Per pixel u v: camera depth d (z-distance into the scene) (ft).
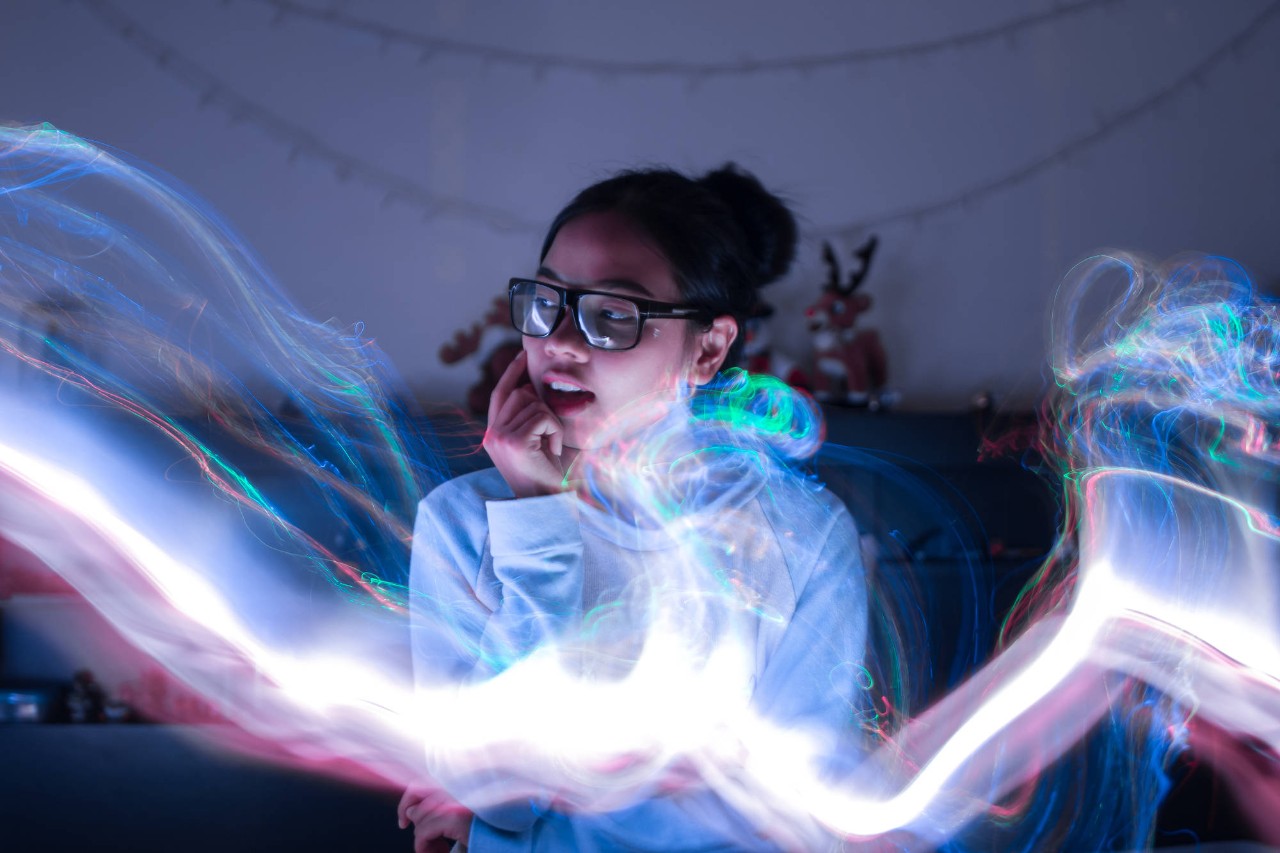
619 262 3.50
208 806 9.43
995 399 11.00
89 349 9.48
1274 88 11.36
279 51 10.82
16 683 9.93
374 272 10.80
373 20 10.92
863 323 11.21
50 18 10.54
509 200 10.97
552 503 3.46
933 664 9.53
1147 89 11.35
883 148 11.25
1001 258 11.25
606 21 11.12
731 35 11.19
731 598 3.65
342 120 10.87
